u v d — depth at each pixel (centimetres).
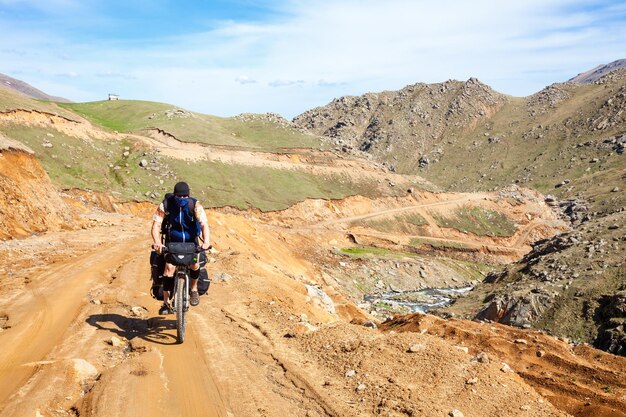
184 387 552
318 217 12031
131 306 966
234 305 1040
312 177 13662
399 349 756
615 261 6662
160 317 884
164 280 725
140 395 513
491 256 13300
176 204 685
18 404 478
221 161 12006
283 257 6888
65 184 7688
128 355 678
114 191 8506
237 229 6331
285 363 675
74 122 10219
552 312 6297
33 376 555
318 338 805
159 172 10206
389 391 596
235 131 16588
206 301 1058
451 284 10544
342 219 12525
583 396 1572
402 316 2191
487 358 757
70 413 491
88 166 9106
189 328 814
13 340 702
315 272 7519
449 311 7319
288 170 13262
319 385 606
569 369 1828
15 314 862
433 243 12912
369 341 779
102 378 555
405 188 15238
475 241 14112
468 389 645
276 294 1294
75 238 2420
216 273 1398
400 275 10056
